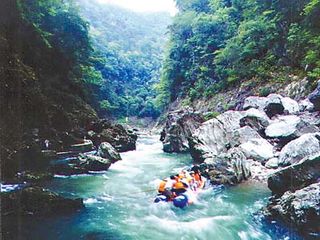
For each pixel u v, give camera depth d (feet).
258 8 59.00
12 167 20.72
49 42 45.57
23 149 27.71
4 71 18.44
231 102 59.16
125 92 90.33
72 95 49.14
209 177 27.45
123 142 48.01
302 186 19.69
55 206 20.63
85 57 54.65
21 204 19.11
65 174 31.19
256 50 59.21
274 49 55.83
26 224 18.11
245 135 35.09
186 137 46.60
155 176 31.81
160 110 97.14
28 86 35.78
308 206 16.94
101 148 38.83
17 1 18.52
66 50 48.67
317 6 44.14
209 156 33.68
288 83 49.11
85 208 22.38
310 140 28.53
